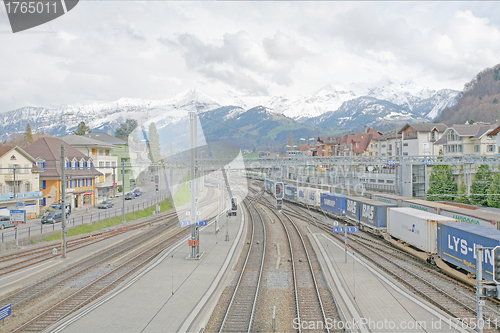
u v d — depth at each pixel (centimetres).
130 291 1520
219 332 1167
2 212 3181
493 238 1436
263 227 3428
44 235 2752
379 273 1808
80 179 4784
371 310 1300
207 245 2520
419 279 1731
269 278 1798
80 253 2330
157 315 1251
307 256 2244
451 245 1770
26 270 1920
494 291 963
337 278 1717
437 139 6506
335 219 3950
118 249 2492
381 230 2766
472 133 5388
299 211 4716
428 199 4762
